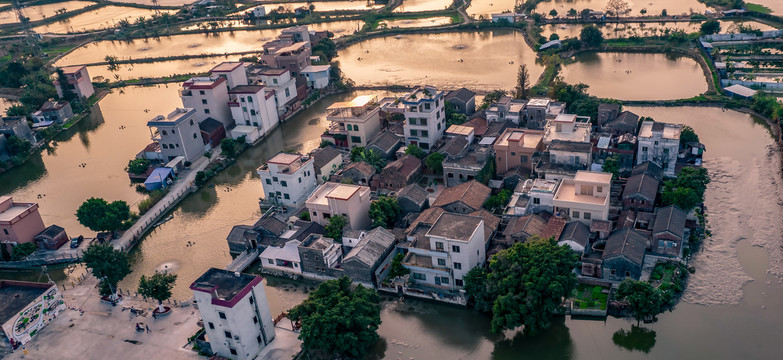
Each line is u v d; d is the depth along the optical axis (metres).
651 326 88.44
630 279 89.62
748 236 105.12
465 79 195.75
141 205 131.38
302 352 87.75
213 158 155.38
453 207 113.81
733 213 111.94
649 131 124.75
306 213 119.94
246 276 87.81
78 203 140.38
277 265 108.19
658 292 88.50
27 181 155.38
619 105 148.38
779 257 99.38
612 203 112.94
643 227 105.19
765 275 95.81
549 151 119.81
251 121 166.75
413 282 100.88
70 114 195.75
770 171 124.62
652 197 109.00
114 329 96.69
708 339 85.19
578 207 103.31
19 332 95.06
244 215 129.00
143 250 119.38
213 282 87.44
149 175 146.62
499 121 147.50
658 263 98.56
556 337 88.44
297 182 127.06
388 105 163.00
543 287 85.19
